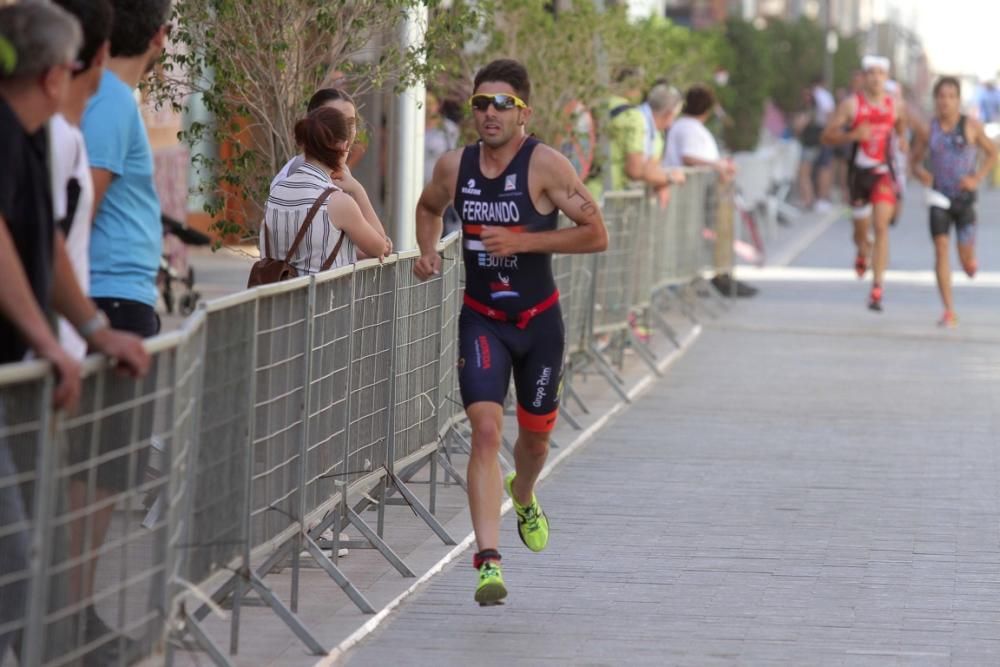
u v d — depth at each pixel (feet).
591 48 126.11
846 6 523.29
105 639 45.65
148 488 47.26
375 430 71.72
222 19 82.99
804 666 58.75
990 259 228.63
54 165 46.78
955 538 78.64
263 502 59.11
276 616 64.03
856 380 127.13
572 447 98.99
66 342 47.78
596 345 120.57
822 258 228.43
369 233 71.41
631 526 80.43
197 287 168.96
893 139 168.76
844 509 84.58
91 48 49.24
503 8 123.44
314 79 84.74
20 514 40.11
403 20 87.04
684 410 113.91
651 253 132.46
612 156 132.98
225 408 54.24
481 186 63.77
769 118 365.20
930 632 63.10
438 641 61.67
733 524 81.05
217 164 88.89
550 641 61.72
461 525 80.18
